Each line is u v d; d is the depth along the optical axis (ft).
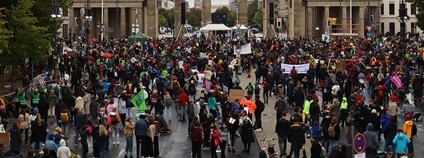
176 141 211.61
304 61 337.11
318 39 654.94
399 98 249.34
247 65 386.11
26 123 201.05
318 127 179.11
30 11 306.35
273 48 433.48
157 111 235.81
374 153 153.48
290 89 269.85
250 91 272.51
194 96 267.18
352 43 487.61
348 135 124.98
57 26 359.87
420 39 569.64
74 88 282.97
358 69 310.45
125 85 271.90
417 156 182.70
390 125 177.88
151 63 339.57
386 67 304.91
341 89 259.19
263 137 211.82
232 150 192.95
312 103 205.26
